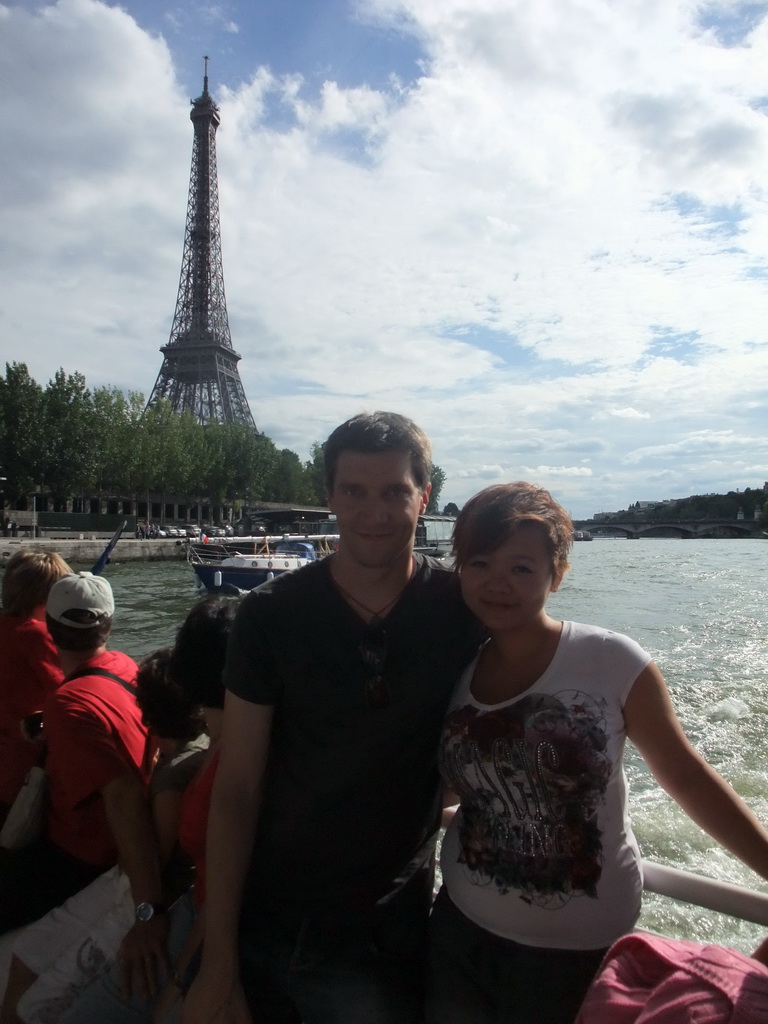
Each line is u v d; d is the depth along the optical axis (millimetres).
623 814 2123
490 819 2135
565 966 2057
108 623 3111
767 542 135375
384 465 2199
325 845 2289
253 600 2293
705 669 14617
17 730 3496
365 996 2254
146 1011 2484
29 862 2988
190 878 2977
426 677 2244
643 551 89125
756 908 2260
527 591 2113
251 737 2266
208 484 89125
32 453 61781
